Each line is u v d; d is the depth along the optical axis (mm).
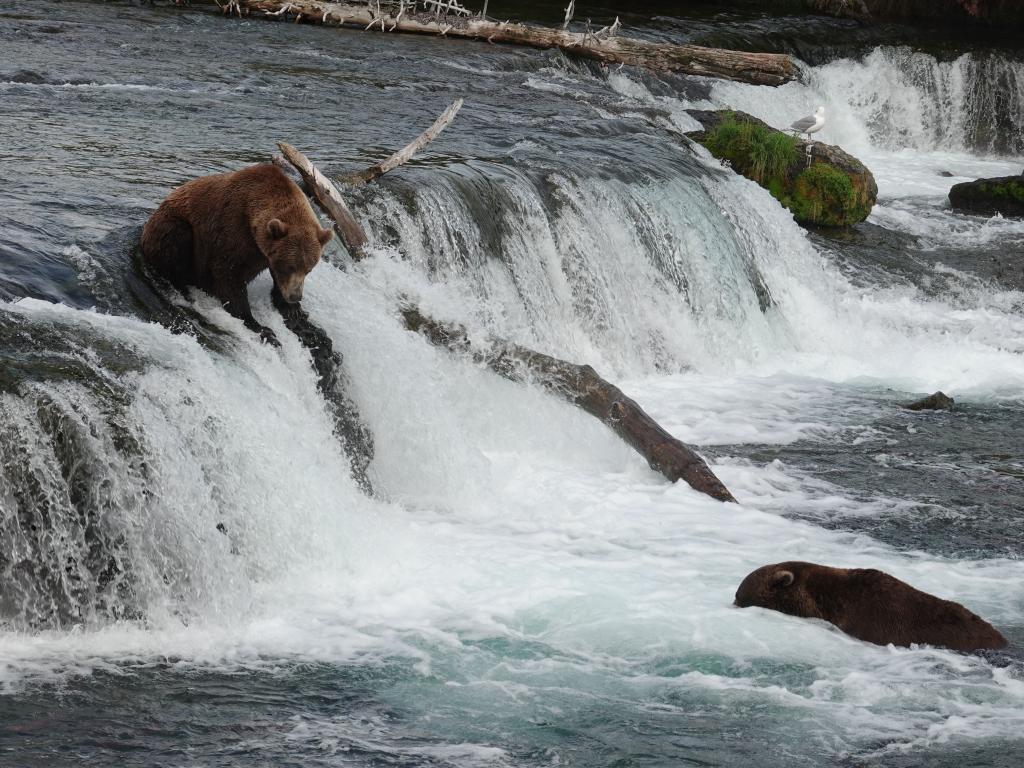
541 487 12883
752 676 9000
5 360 9742
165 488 9703
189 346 10898
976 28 43906
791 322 21109
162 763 7434
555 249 17734
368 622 9641
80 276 11844
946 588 10883
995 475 14492
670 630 9703
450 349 13953
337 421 12227
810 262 22688
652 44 32312
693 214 20422
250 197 11398
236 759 7535
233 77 23656
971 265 24688
